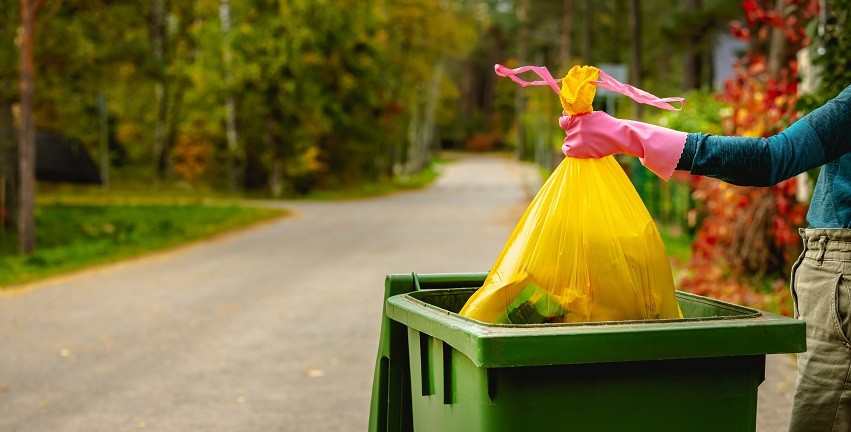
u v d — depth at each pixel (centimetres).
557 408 248
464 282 360
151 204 3212
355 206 3203
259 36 3853
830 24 664
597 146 274
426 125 7400
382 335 341
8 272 1450
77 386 716
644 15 4472
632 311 277
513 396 246
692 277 1107
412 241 1891
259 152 4100
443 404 280
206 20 4331
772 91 902
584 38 3562
